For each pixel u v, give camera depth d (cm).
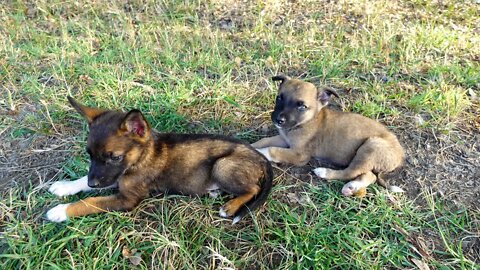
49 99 109
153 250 77
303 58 126
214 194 86
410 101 108
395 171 89
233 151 84
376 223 82
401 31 137
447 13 149
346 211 84
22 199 86
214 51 126
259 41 133
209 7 149
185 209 83
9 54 124
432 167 94
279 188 88
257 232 80
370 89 114
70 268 74
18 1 149
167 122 104
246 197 82
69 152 95
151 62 124
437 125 103
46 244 76
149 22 141
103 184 77
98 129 76
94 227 80
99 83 113
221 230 80
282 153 94
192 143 84
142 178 82
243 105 109
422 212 85
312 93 92
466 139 101
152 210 84
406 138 100
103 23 141
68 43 130
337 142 92
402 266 76
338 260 76
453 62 123
